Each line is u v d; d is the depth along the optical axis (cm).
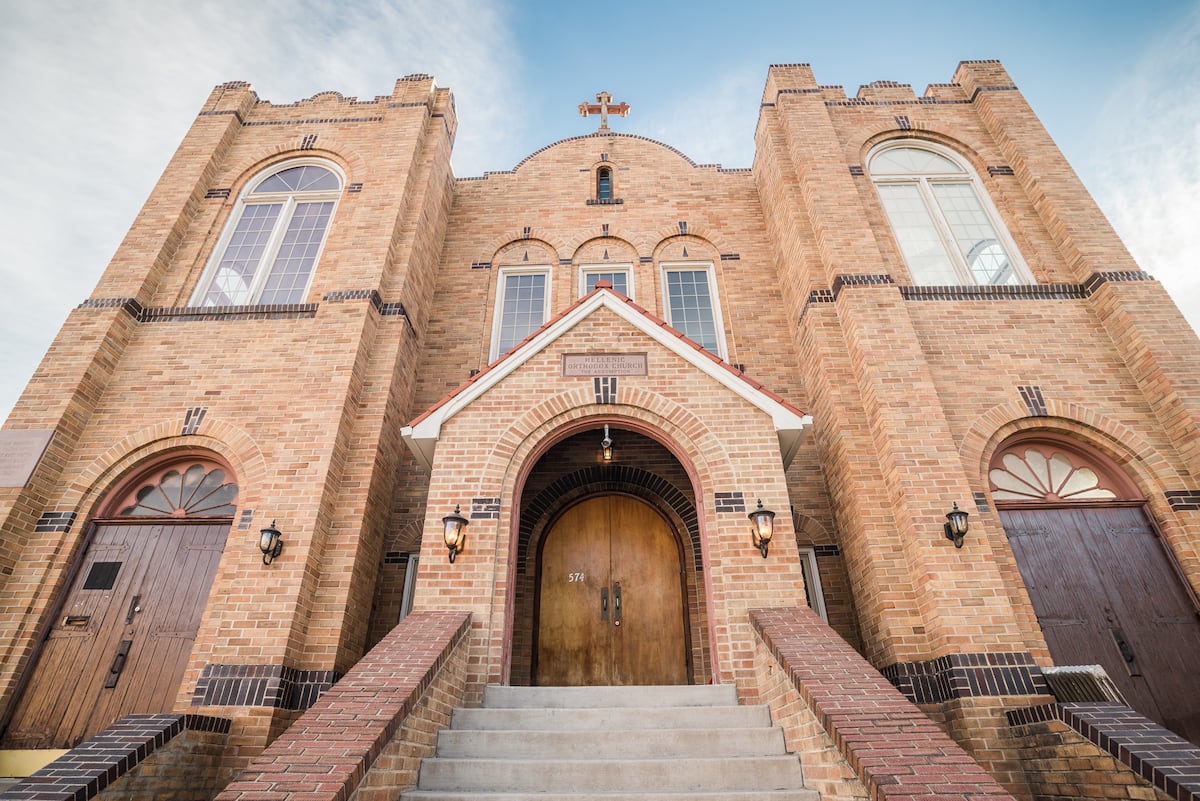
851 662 540
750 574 703
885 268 995
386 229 1079
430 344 1154
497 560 720
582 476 981
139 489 866
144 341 966
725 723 585
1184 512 797
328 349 937
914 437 822
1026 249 1059
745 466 770
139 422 887
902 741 421
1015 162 1141
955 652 676
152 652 753
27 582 767
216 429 873
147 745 541
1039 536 814
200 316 995
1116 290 941
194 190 1140
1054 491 853
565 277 1245
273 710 660
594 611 924
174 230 1083
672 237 1302
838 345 964
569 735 546
